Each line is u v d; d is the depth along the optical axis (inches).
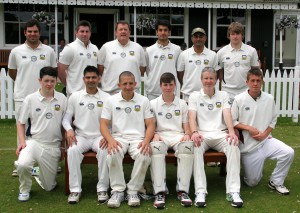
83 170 221.1
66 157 180.9
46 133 183.8
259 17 717.3
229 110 190.7
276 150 185.2
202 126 191.8
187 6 652.7
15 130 317.7
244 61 225.9
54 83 183.5
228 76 228.7
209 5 655.1
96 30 693.9
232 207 169.3
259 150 189.2
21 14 669.9
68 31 681.6
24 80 205.8
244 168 193.0
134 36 650.2
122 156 172.6
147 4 643.5
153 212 164.6
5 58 654.5
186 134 185.8
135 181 173.8
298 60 738.8
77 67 211.0
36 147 180.2
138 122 183.6
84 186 195.6
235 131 190.9
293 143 282.4
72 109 190.4
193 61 223.5
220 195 184.1
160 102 190.7
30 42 205.6
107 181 177.9
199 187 173.9
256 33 721.0
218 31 716.7
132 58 212.7
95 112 188.7
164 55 226.2
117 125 183.2
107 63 213.0
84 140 185.0
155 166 173.3
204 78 190.2
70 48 210.1
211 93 192.2
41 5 674.2
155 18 695.7
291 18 708.7
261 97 189.3
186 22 703.1
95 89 191.3
